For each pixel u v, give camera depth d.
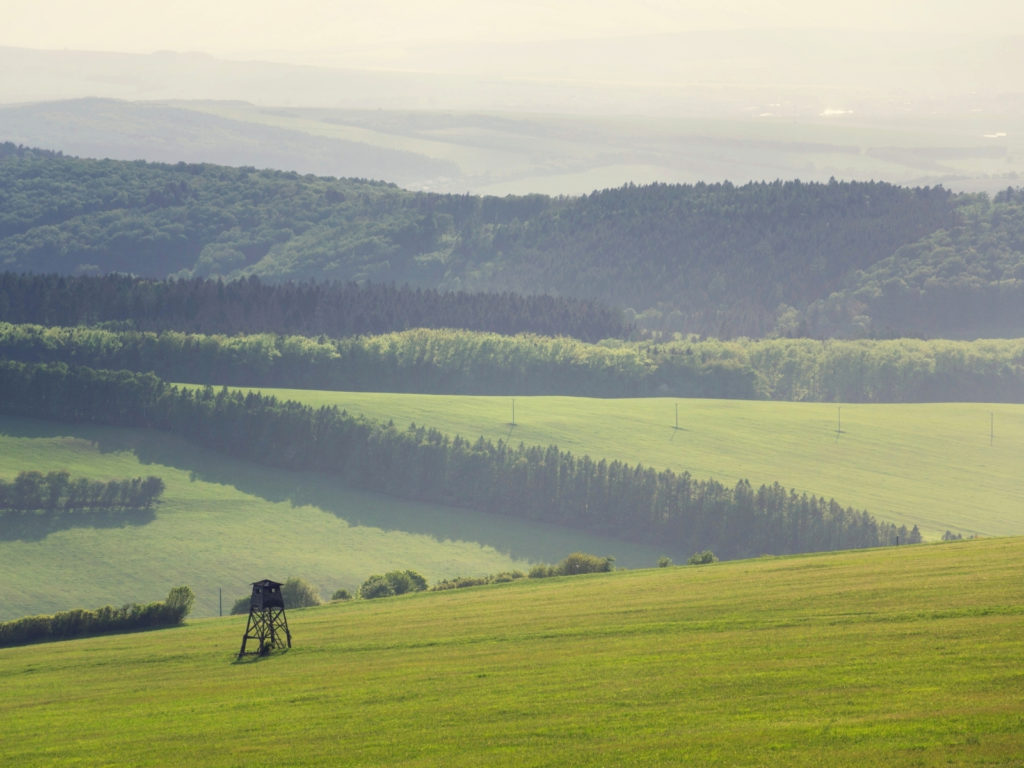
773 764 47.12
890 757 46.25
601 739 53.94
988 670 58.19
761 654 68.44
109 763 60.22
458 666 76.31
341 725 62.94
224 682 81.44
